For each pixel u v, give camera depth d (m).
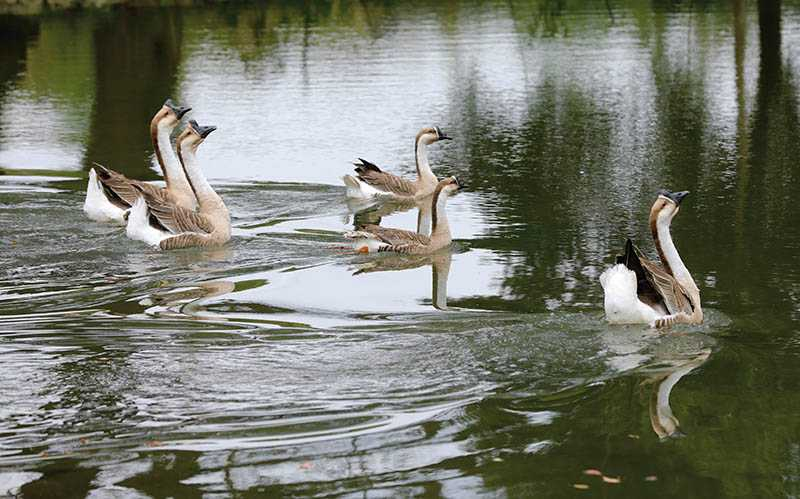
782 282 14.60
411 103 30.78
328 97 32.03
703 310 13.53
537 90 32.41
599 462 9.54
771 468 9.41
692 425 10.25
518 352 12.13
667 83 33.00
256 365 11.66
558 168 22.77
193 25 49.03
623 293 12.77
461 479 9.20
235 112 30.11
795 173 21.59
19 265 15.90
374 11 53.25
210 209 17.69
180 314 13.59
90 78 36.34
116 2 53.31
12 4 51.78
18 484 9.00
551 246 16.92
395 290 14.77
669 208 13.56
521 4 53.69
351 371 11.55
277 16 51.91
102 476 9.17
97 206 18.80
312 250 17.17
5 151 25.52
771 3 45.34
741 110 28.72
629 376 11.43
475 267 15.88
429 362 11.79
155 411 10.48
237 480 9.12
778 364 11.75
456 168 23.17
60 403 10.61
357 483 9.10
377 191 21.23
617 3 53.31
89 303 14.06
